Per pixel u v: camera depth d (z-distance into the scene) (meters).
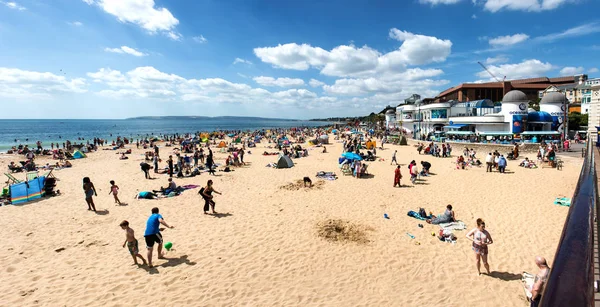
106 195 16.27
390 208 13.51
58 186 18.64
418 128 52.88
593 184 3.03
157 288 7.57
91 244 10.08
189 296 7.27
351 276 8.13
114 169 25.03
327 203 14.30
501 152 29.97
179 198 15.48
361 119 176.12
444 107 46.25
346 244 9.91
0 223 12.05
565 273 1.37
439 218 11.65
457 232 10.72
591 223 1.96
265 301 7.11
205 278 8.00
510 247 9.52
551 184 16.94
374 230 11.02
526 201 14.02
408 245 9.82
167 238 10.49
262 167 24.94
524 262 8.59
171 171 21.09
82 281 7.86
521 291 7.29
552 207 13.03
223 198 15.40
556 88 63.91
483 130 37.88
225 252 9.43
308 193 16.14
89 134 91.19
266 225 11.58
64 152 33.84
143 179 20.52
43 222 12.16
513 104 35.41
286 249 9.59
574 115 43.94
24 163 26.58
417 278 8.00
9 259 9.05
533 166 22.19
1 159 32.31
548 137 33.84
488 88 70.19
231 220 12.16
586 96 44.91
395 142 44.97
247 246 9.83
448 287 7.57
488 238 7.85
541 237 10.15
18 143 57.69
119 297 7.21
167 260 8.95
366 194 15.84
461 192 15.94
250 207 13.84
